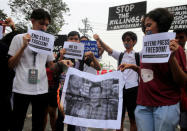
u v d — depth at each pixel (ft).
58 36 16.48
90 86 6.98
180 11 20.21
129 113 12.32
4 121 7.71
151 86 6.28
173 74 5.83
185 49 10.21
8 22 10.90
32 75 8.22
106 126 6.50
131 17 23.34
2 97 7.57
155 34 6.01
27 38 7.46
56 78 11.38
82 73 7.16
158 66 6.19
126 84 12.20
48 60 9.32
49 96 12.07
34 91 8.25
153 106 6.23
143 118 6.43
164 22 6.18
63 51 10.31
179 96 6.29
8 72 7.87
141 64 6.90
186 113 9.27
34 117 8.60
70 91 6.89
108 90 6.87
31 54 8.30
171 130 5.95
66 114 6.68
